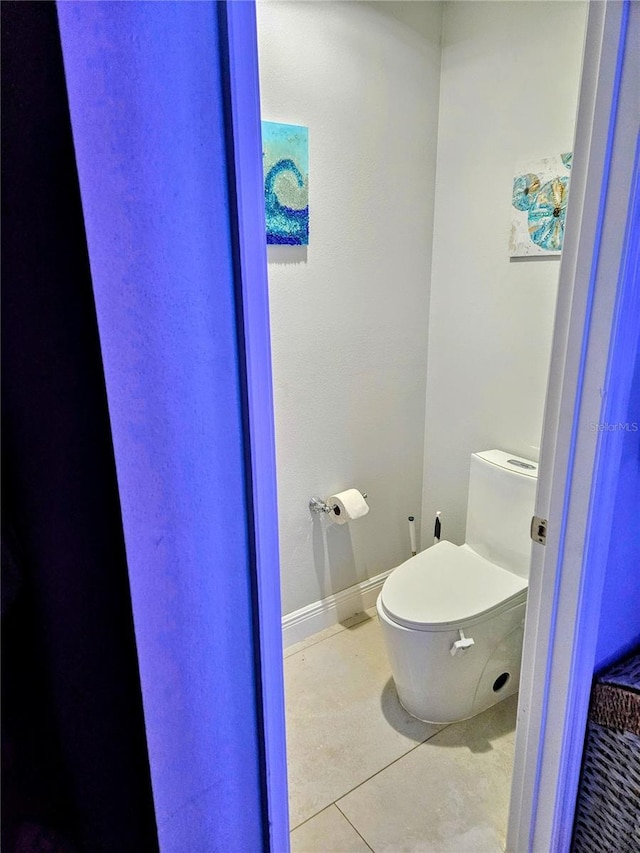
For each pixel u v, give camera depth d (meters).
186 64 0.57
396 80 2.03
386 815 1.55
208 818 0.80
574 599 1.14
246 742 0.82
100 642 0.59
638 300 1.01
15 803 0.54
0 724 0.50
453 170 2.16
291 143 1.81
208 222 0.62
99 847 0.63
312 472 2.18
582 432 1.06
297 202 1.87
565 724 1.22
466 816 1.54
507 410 2.11
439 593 1.80
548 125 1.80
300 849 1.46
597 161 0.96
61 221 0.50
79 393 0.53
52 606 0.54
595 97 0.94
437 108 2.16
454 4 2.03
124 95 0.54
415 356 2.37
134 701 0.64
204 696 0.75
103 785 0.62
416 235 2.24
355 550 2.40
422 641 1.68
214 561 0.71
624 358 1.02
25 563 0.51
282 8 1.72
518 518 1.89
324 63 1.84
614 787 1.22
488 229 2.06
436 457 2.47
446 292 2.28
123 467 0.61
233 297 0.65
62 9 0.50
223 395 0.67
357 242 2.07
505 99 1.91
